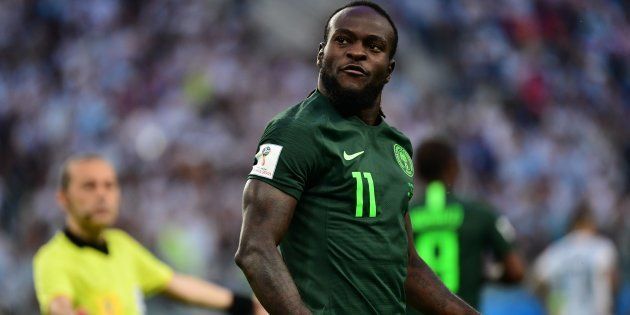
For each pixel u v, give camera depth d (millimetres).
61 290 14094
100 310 14367
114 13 59000
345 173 9172
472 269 17734
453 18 63469
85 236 14711
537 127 59000
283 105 53625
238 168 47656
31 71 56281
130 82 54500
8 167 49531
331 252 9125
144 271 15062
